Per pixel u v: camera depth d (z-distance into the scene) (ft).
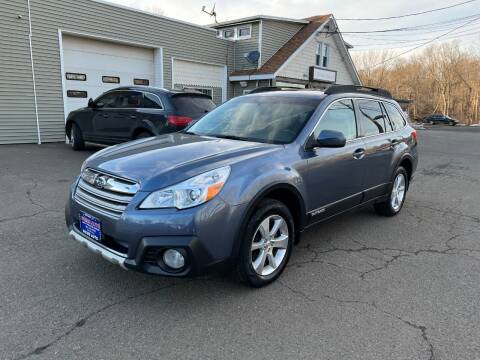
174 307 9.61
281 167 10.84
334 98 13.85
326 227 16.26
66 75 42.42
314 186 12.10
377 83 245.65
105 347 8.02
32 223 15.20
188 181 9.07
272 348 8.16
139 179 9.27
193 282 10.89
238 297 10.19
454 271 12.19
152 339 8.34
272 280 11.00
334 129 13.38
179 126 26.17
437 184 26.73
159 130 26.43
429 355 8.08
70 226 10.89
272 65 62.08
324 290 10.73
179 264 8.93
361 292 10.68
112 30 44.93
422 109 255.29
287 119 12.87
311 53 71.26
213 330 8.72
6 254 12.31
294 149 11.62
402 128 18.15
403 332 8.86
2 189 20.20
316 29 69.77
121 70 48.14
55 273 11.12
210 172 9.41
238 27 67.31
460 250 14.03
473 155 44.75
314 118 12.64
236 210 9.46
